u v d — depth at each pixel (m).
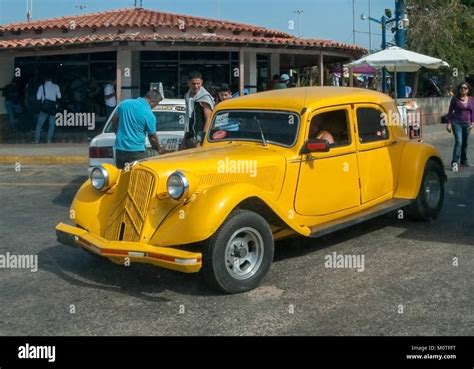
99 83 20.17
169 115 9.89
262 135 6.43
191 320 4.89
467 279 5.70
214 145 6.68
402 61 16.30
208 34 19.20
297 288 5.56
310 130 6.27
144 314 5.05
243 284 5.43
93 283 5.86
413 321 4.75
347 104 6.73
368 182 6.96
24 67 20.03
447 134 20.59
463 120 12.56
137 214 5.52
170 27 18.64
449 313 4.90
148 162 5.71
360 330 4.61
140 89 20.00
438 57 26.08
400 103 16.55
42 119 17.36
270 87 18.56
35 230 8.05
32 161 14.64
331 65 26.02
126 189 5.72
